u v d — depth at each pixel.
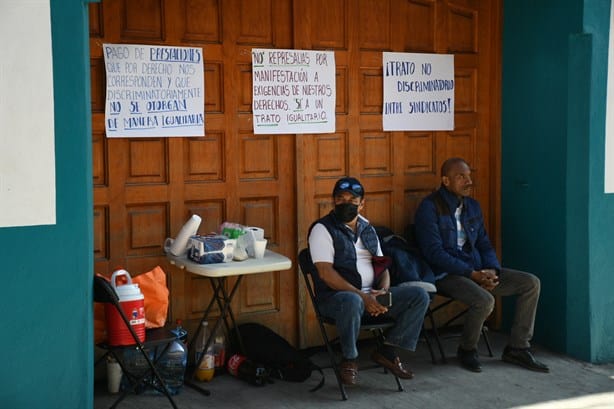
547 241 6.12
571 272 5.93
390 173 6.17
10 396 4.04
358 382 5.32
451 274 5.69
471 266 5.79
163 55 5.22
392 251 5.63
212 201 5.50
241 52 5.50
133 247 5.25
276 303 5.80
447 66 6.32
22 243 4.03
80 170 4.12
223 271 4.80
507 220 6.47
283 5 5.64
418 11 6.21
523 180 6.30
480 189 6.54
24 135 4.00
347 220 5.19
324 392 5.12
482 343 6.25
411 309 5.14
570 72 5.84
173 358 5.04
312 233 5.20
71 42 4.06
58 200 4.08
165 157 5.31
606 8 5.75
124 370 4.68
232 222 5.56
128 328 4.47
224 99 5.47
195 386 5.09
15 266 4.02
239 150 5.56
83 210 4.13
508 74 6.38
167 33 5.25
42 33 4.01
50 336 4.10
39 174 4.04
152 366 4.58
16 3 3.96
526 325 5.70
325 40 5.83
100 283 4.38
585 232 5.80
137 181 5.23
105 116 5.07
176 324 5.41
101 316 4.86
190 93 5.34
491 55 6.47
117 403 4.66
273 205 5.73
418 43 6.22
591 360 5.84
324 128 5.83
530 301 5.67
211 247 4.95
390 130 6.12
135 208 5.25
